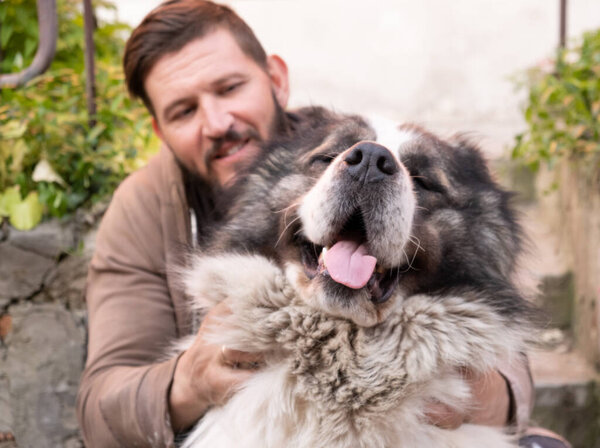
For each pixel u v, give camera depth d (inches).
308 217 85.9
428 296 88.7
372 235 82.9
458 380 87.2
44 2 144.1
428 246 89.6
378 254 84.0
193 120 109.8
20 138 135.9
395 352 84.2
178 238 107.5
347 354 83.6
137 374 92.4
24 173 138.4
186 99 108.0
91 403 95.0
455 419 88.2
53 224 135.3
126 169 144.0
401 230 83.2
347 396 83.8
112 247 106.8
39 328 131.7
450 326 86.7
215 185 113.0
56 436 131.5
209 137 108.6
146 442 89.7
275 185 99.0
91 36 145.6
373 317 82.0
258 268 88.4
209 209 115.2
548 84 173.5
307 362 84.7
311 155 97.0
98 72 155.9
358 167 82.0
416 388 84.8
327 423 84.3
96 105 147.1
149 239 107.3
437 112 295.7
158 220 108.4
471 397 89.8
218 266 90.9
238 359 87.6
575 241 168.6
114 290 104.3
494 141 239.6
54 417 131.3
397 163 83.7
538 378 151.4
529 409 105.0
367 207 82.2
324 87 315.0
